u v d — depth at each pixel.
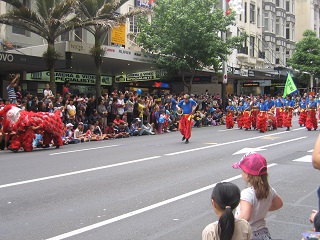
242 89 43.19
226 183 3.60
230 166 11.70
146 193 8.60
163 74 28.83
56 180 9.67
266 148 15.48
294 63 50.00
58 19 19.41
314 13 64.56
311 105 22.94
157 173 10.62
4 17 18.98
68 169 11.00
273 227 6.66
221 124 29.45
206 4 28.45
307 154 14.02
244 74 36.19
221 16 28.78
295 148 15.50
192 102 17.20
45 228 6.43
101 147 15.88
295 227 6.65
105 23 20.03
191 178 10.08
